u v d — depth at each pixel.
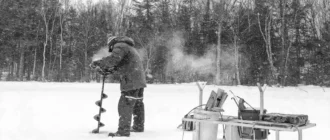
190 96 12.72
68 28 41.16
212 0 31.70
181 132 5.03
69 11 41.41
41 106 7.83
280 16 31.89
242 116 3.76
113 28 38.94
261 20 32.88
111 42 5.09
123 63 4.83
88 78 35.72
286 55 31.52
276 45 33.09
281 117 3.39
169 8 37.38
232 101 10.57
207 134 3.90
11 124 5.26
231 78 34.41
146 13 38.34
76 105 8.32
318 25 34.34
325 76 29.94
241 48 33.69
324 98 13.35
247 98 12.83
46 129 4.97
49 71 36.59
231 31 32.44
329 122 6.34
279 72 30.06
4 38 37.06
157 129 5.33
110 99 10.24
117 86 19.41
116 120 6.19
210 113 3.83
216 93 3.97
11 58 38.34
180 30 35.91
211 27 34.72
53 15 39.81
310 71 32.88
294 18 32.69
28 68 40.06
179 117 6.73
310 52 34.19
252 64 33.81
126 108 4.68
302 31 34.72
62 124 5.51
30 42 36.94
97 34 39.62
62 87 17.05
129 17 39.06
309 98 13.32
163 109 7.98
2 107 7.35
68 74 37.59
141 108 5.11
